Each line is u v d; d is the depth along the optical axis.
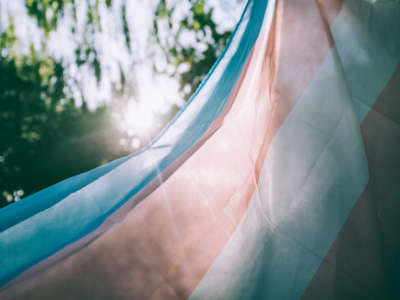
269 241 0.85
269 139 0.86
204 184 0.99
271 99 0.90
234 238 0.90
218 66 1.49
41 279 0.81
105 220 0.96
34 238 0.95
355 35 0.93
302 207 0.82
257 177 0.87
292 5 0.97
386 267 0.78
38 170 7.33
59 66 4.65
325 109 0.84
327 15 0.94
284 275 0.81
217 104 1.25
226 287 0.85
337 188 0.80
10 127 6.83
